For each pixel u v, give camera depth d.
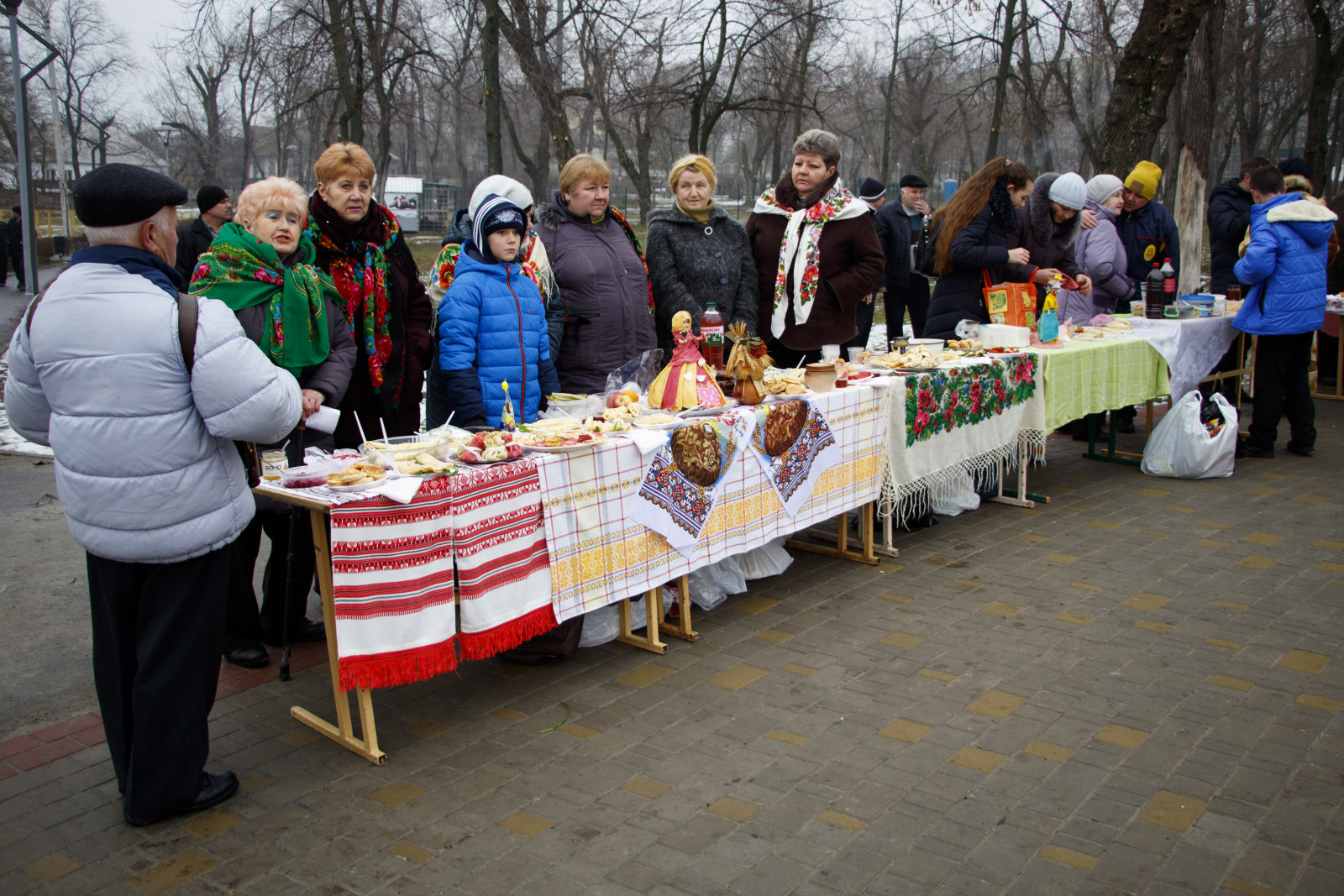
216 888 2.27
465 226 4.16
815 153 4.83
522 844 2.42
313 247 3.45
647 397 3.97
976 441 5.04
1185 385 6.39
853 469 4.37
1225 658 3.47
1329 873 2.26
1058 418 5.49
